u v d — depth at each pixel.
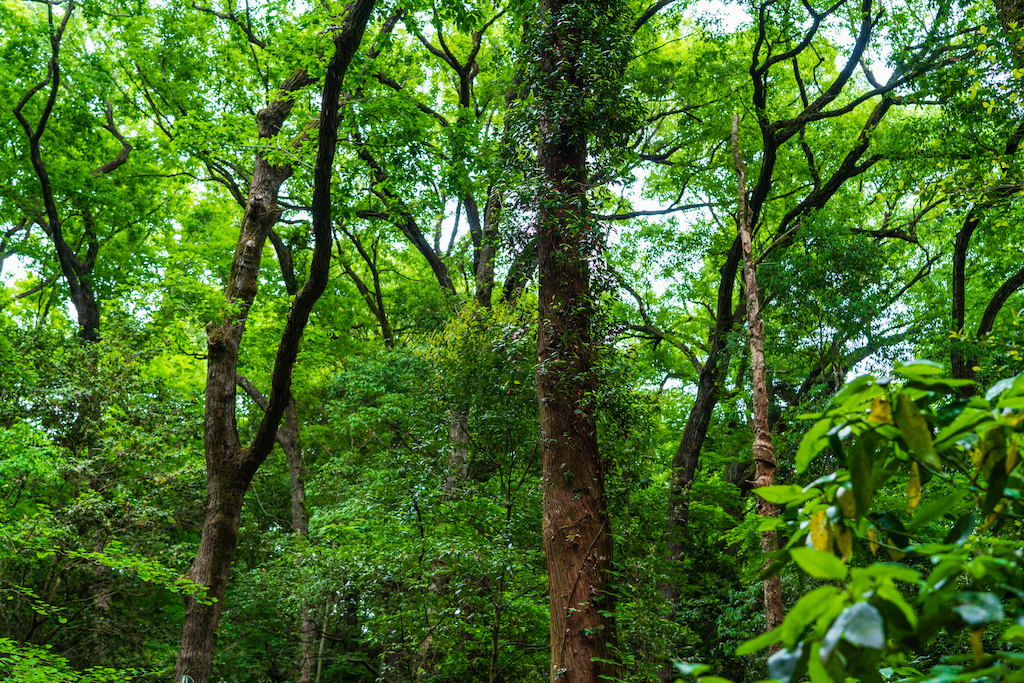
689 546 18.16
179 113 19.86
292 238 20.94
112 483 14.85
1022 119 12.13
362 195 17.25
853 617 1.01
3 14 18.48
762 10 17.17
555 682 8.85
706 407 19.31
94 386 15.88
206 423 13.02
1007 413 1.41
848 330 15.25
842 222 18.19
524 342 11.76
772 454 9.28
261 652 19.41
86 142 21.39
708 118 20.77
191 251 20.84
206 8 17.61
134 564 11.29
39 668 9.54
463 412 12.68
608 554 9.50
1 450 12.66
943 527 6.82
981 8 11.48
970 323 18.92
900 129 16.47
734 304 25.17
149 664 14.82
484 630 11.20
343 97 15.63
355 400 20.09
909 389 1.39
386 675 14.69
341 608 13.80
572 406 9.96
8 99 19.81
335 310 24.25
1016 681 1.11
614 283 10.80
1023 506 1.47
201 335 20.31
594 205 10.89
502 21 20.64
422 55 20.08
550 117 10.96
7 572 12.31
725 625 15.33
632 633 10.31
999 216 11.88
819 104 17.75
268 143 14.14
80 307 20.38
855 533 1.48
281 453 26.22
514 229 10.79
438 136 16.33
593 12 11.51
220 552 12.46
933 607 1.13
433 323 18.94
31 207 20.28
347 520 17.84
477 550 10.75
